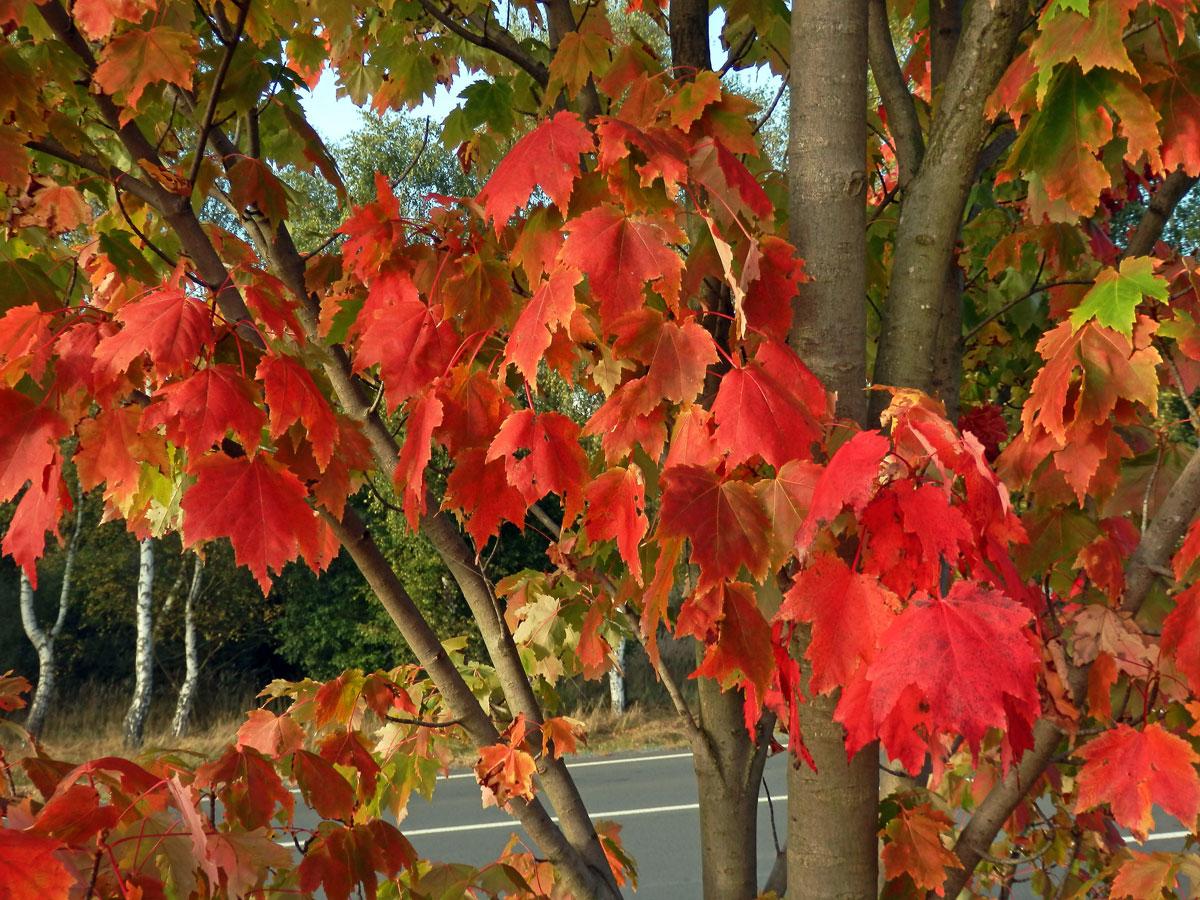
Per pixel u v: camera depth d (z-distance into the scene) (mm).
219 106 1879
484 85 2684
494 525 1284
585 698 13820
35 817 1229
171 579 13859
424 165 12641
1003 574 1032
